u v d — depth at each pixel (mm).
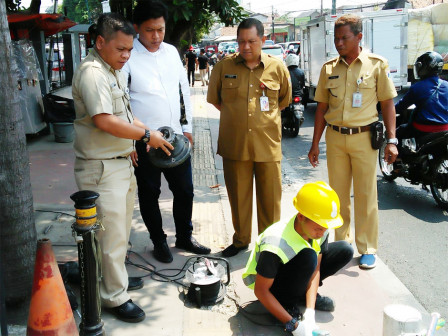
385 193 6449
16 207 3041
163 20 3787
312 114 13305
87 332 2914
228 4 6828
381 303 3609
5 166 2979
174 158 3641
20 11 10453
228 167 4180
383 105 4195
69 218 5207
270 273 2967
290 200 6000
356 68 4055
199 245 4363
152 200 4055
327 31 11945
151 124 3902
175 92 4020
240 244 4320
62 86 14148
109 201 3123
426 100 5660
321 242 3260
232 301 3590
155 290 3717
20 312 3141
